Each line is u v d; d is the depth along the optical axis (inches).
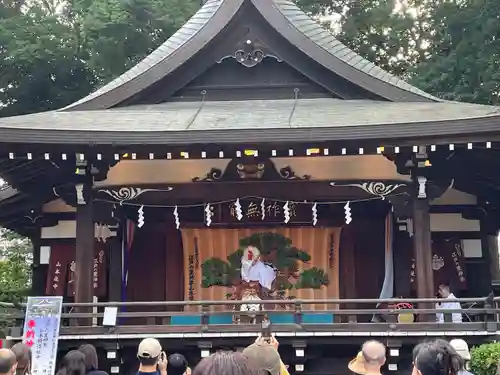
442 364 167.3
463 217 549.3
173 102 546.9
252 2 529.0
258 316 457.1
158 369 246.8
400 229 530.9
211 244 542.0
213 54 541.3
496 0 827.4
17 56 958.4
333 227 536.7
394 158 449.4
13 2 1096.8
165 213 545.0
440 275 544.7
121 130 415.5
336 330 414.3
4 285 845.2
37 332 407.5
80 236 458.6
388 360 420.8
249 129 410.0
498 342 386.9
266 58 547.8
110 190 468.8
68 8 1162.6
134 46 1058.7
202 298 540.4
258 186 476.4
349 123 424.8
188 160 487.5
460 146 419.5
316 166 476.1
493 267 593.9
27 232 671.8
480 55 864.3
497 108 448.1
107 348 420.5
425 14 1128.2
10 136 408.5
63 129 411.8
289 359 428.5
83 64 1051.9
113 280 542.9
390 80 544.4
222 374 111.0
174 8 1028.5
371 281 546.9
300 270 535.5
